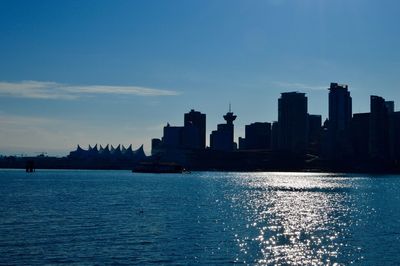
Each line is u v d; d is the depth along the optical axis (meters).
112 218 108.88
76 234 84.81
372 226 101.19
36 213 118.56
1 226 94.69
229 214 122.31
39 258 65.38
